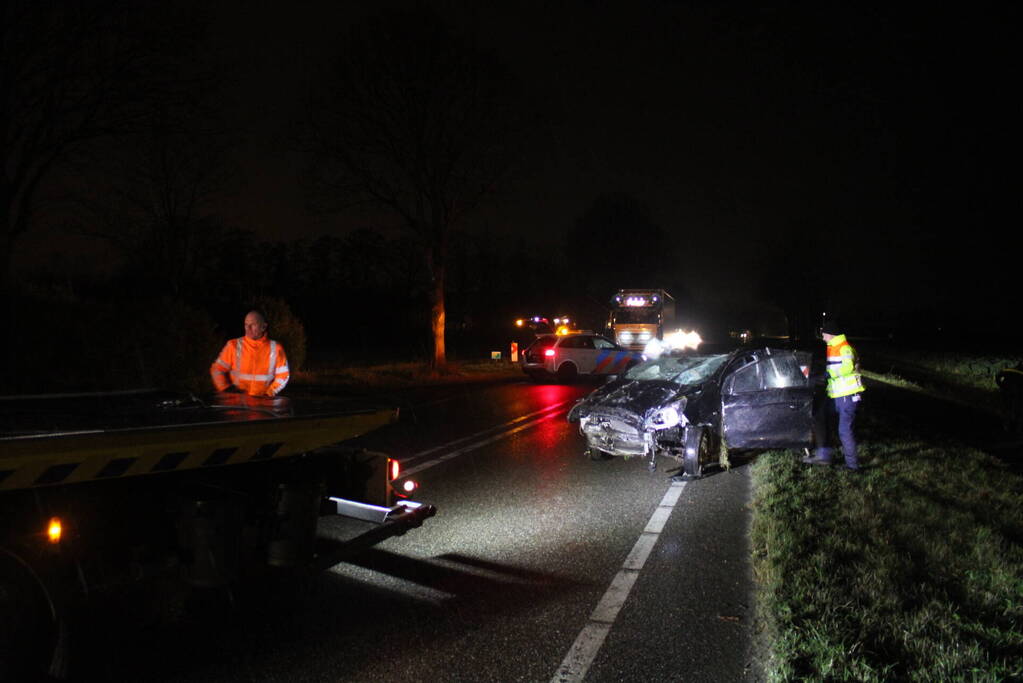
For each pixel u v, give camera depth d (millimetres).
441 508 7527
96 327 14516
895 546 5758
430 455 10508
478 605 4906
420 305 46719
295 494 4691
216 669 3951
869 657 3871
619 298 33719
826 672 3717
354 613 4750
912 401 17312
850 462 8867
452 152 25781
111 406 4844
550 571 5602
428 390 21000
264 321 6711
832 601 4625
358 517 5348
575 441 11727
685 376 10258
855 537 5965
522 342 47438
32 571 3529
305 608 4828
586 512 7363
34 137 14234
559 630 4504
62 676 3732
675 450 9352
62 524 3756
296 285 45062
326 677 3887
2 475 3369
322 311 43906
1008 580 4977
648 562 5805
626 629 4516
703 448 8961
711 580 5387
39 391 13258
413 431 12844
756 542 6090
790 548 5715
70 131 14547
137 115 15055
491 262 47750
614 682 3854
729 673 3939
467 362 33062
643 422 9195
